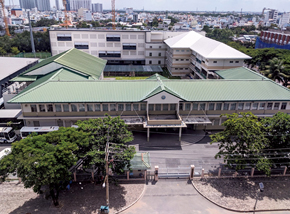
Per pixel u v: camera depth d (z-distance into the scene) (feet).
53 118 173.58
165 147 172.96
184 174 143.74
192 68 326.44
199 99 176.04
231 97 178.91
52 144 116.47
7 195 127.75
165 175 143.84
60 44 379.76
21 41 519.60
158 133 190.19
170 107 181.88
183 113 183.21
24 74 226.79
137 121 174.19
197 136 187.93
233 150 140.26
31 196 127.54
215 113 184.96
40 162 101.40
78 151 121.60
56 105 172.24
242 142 134.62
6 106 212.64
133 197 128.26
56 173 105.91
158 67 357.20
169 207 123.24
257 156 135.95
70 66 224.53
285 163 139.44
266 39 517.55
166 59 390.01
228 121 138.72
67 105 172.65
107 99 171.12
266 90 185.57
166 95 170.30
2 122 188.14
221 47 274.98
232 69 244.63
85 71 230.07
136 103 177.37
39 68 224.12
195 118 180.34
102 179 135.23
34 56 421.18
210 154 166.71
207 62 268.00
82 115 176.35
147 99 170.40
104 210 115.85
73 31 373.40
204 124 193.57
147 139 178.40
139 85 183.73
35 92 171.53
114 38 380.37
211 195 131.03
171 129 194.90
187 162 157.48
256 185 139.13
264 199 129.08
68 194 128.88
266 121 144.46
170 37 416.26
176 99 172.35
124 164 124.06
